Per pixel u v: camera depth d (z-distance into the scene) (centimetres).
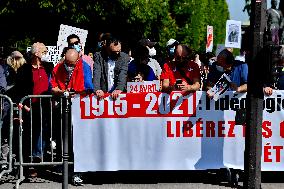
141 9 2161
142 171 795
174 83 744
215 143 745
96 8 2045
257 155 661
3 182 759
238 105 740
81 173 749
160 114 742
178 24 3269
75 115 739
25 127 779
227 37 1044
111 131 741
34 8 2050
